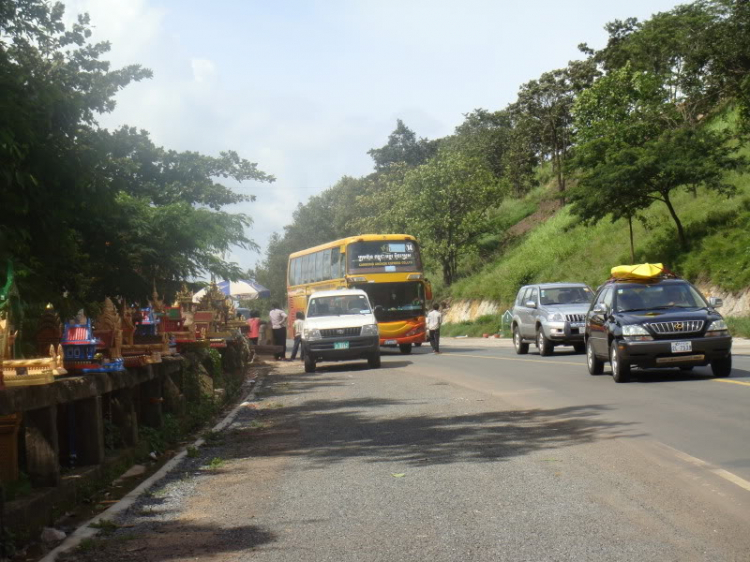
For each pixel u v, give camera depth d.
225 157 12.60
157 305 11.34
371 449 10.22
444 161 64.75
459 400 15.17
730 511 6.32
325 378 22.91
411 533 6.07
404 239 35.41
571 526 6.04
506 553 5.42
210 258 11.83
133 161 11.73
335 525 6.45
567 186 69.56
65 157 8.51
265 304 96.62
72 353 8.09
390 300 34.81
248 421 14.11
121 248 10.70
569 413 12.50
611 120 45.03
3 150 7.65
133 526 6.77
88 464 8.29
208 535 6.34
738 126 45.12
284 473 8.91
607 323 17.14
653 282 17.62
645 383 16.17
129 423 9.76
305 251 41.94
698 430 10.25
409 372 23.05
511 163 78.25
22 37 9.09
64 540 6.30
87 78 9.65
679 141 39.12
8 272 7.66
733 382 15.27
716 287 35.66
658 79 45.66
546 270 50.91
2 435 6.82
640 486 7.32
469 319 56.81
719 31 43.44
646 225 43.56
